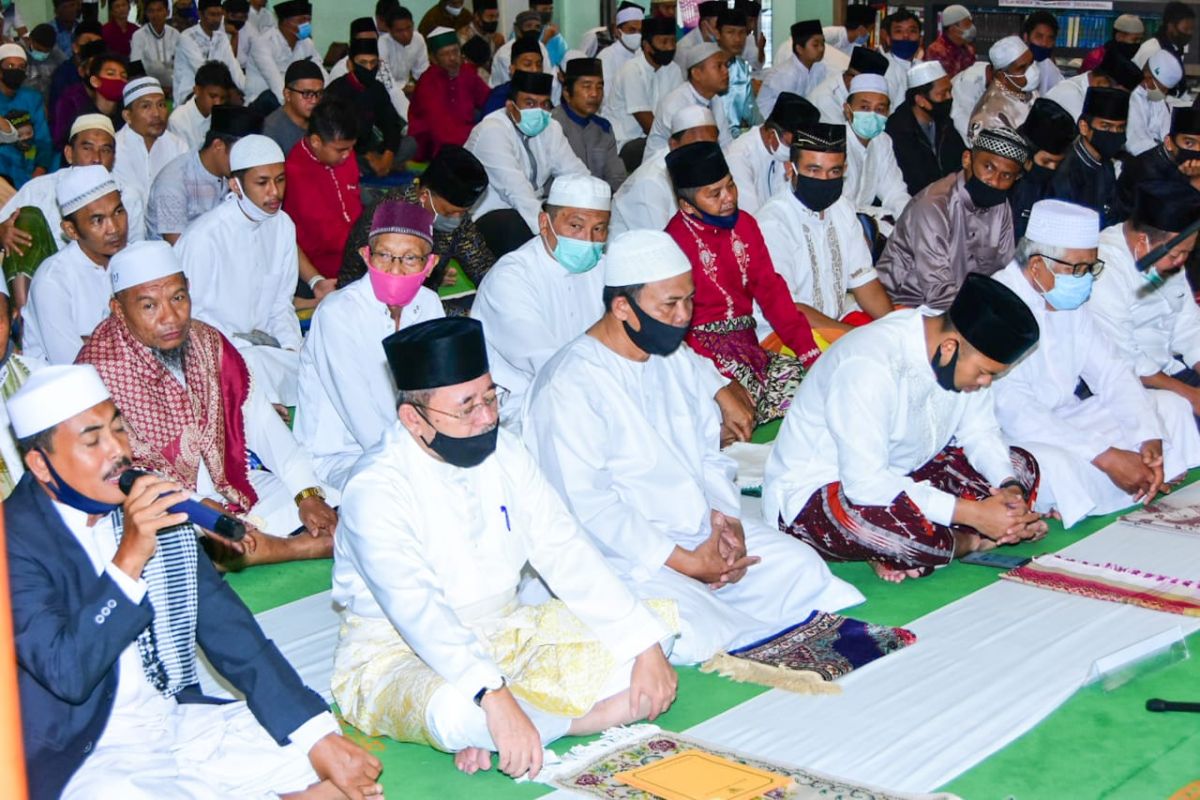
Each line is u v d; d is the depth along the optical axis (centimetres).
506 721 259
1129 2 1143
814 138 540
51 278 487
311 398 428
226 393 383
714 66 785
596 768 270
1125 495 434
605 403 336
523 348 447
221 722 252
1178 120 662
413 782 275
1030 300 422
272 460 399
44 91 1030
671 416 351
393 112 908
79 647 220
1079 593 363
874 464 365
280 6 1180
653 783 263
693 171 496
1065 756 278
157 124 715
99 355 364
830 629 341
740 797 255
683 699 310
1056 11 1169
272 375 519
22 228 548
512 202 738
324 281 641
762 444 491
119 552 224
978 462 384
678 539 345
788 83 993
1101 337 435
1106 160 681
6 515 229
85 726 231
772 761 272
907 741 284
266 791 249
